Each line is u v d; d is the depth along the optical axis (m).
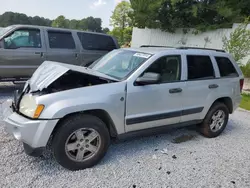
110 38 7.91
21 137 2.60
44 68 3.43
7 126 2.75
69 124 2.73
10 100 3.34
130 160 3.24
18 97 3.12
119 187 2.62
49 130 2.60
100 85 2.97
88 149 2.94
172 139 4.12
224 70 4.38
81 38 7.21
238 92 4.62
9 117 2.77
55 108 2.61
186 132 4.50
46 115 2.59
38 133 2.58
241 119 5.69
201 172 3.07
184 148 3.78
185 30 14.07
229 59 4.52
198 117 4.05
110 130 3.19
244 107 6.84
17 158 3.04
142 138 4.05
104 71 3.65
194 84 3.81
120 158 3.28
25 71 6.23
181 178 2.89
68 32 6.95
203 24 13.19
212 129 4.29
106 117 3.04
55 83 3.23
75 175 2.78
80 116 2.83
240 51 9.26
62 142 2.72
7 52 5.85
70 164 2.82
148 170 3.02
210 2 13.16
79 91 2.82
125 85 3.10
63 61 6.81
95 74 3.25
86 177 2.76
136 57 3.57
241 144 4.11
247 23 9.70
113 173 2.88
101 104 2.87
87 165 2.94
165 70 3.54
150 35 16.25
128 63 3.54
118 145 3.70
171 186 2.72
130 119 3.19
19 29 6.07
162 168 3.09
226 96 4.36
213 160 3.43
